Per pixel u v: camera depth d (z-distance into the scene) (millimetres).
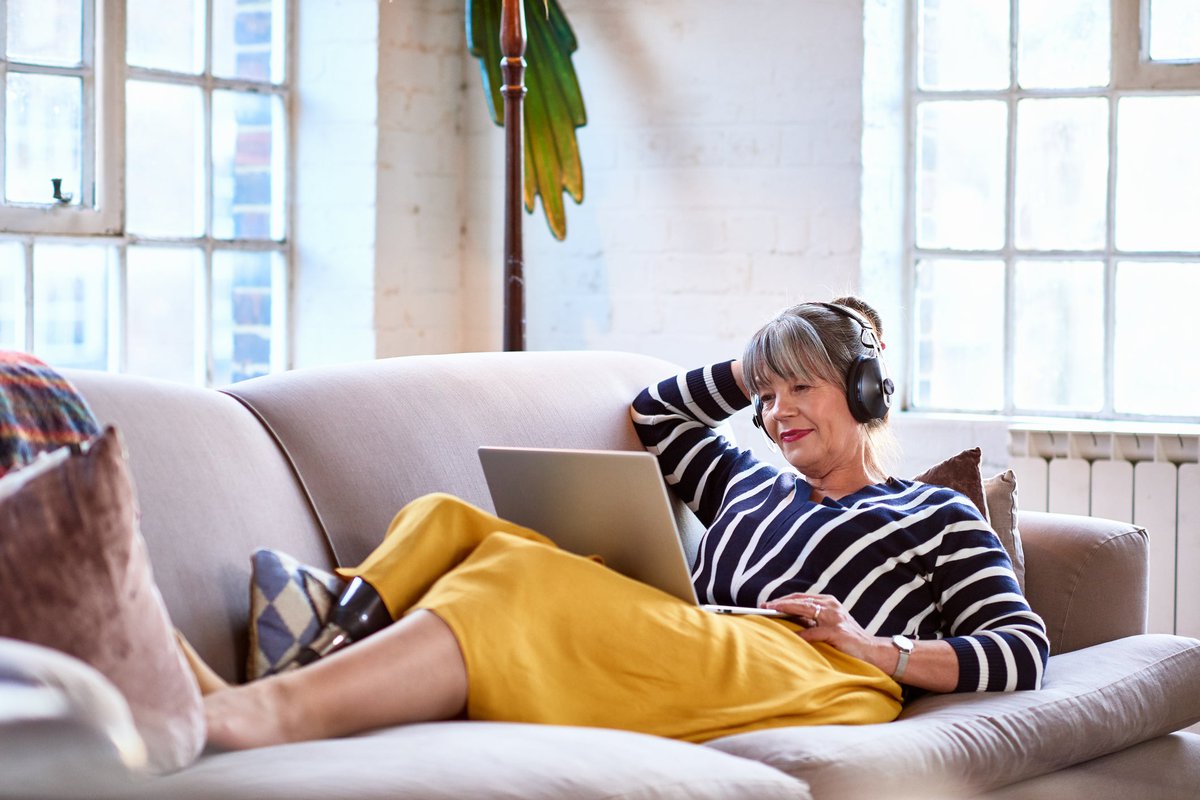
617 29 3908
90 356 3584
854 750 1658
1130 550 2363
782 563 2145
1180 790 2137
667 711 1743
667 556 1892
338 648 1694
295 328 4000
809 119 3748
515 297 3365
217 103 3811
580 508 1953
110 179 3572
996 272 3918
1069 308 3867
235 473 1896
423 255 4035
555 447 2348
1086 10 3820
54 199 3486
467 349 4137
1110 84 3801
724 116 3820
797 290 3775
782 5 3752
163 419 1855
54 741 826
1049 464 3574
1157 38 3779
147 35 3656
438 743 1404
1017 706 1917
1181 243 3781
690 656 1783
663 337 3916
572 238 4000
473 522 1842
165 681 1279
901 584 2104
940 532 2139
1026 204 3891
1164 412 3801
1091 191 3842
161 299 3715
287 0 3943
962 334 3951
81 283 3559
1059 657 2221
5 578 1214
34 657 824
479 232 4113
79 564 1235
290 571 1753
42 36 3465
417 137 3996
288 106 3959
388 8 3896
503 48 3332
